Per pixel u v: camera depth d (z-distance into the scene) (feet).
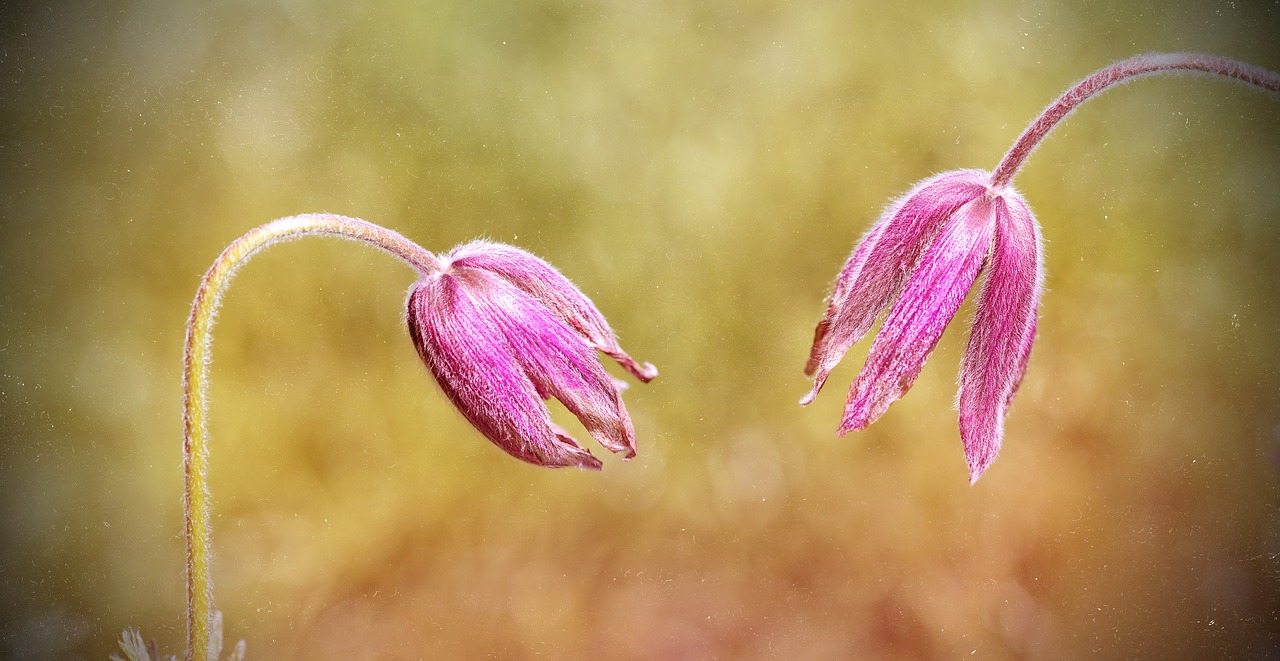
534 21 2.59
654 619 2.23
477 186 2.56
